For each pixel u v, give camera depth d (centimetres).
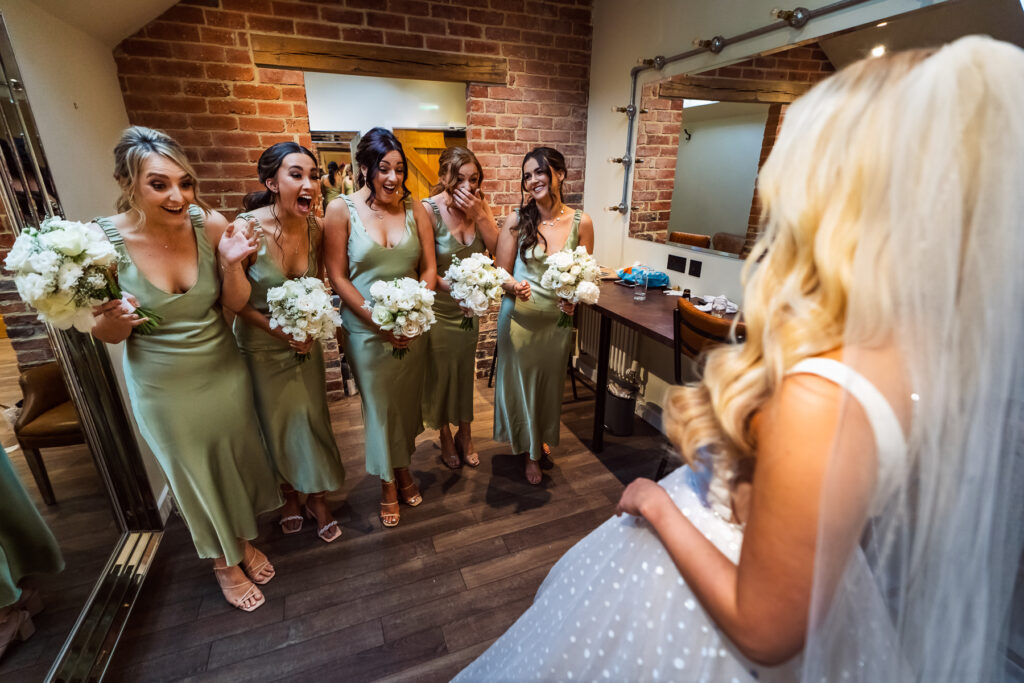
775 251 50
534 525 211
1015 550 57
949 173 41
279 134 275
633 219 311
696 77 245
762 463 45
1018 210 43
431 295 179
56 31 179
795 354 44
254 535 170
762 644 46
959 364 45
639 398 312
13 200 146
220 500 158
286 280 169
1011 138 41
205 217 145
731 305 229
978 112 41
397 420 201
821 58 185
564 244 212
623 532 78
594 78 331
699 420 57
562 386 231
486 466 254
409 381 200
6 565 140
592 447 270
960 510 49
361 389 197
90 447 175
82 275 116
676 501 69
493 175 329
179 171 129
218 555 164
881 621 51
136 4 209
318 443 190
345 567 188
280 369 176
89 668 145
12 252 112
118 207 134
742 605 47
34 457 161
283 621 165
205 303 145
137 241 133
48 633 153
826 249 44
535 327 215
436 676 147
